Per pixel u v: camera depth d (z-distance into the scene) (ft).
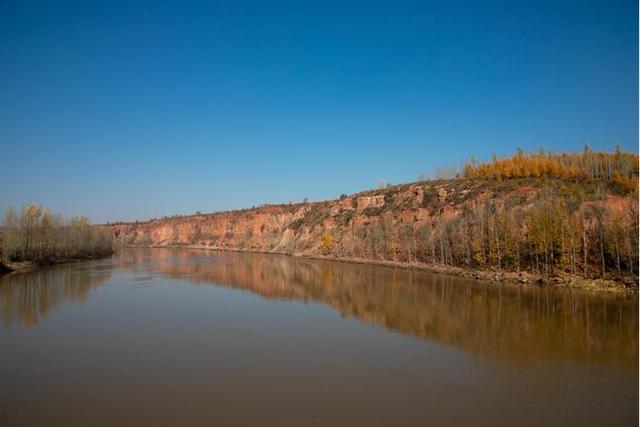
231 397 60.90
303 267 271.28
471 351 83.82
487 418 55.06
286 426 52.54
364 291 162.50
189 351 82.64
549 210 199.82
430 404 59.21
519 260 206.28
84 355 79.97
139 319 110.73
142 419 54.13
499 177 348.18
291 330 99.71
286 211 569.64
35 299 140.56
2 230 256.93
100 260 336.70
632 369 73.97
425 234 292.20
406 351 83.56
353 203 437.58
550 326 104.58
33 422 53.26
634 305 130.11
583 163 362.94
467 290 163.12
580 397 61.93
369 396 61.57
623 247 173.37
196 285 178.91
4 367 73.36
